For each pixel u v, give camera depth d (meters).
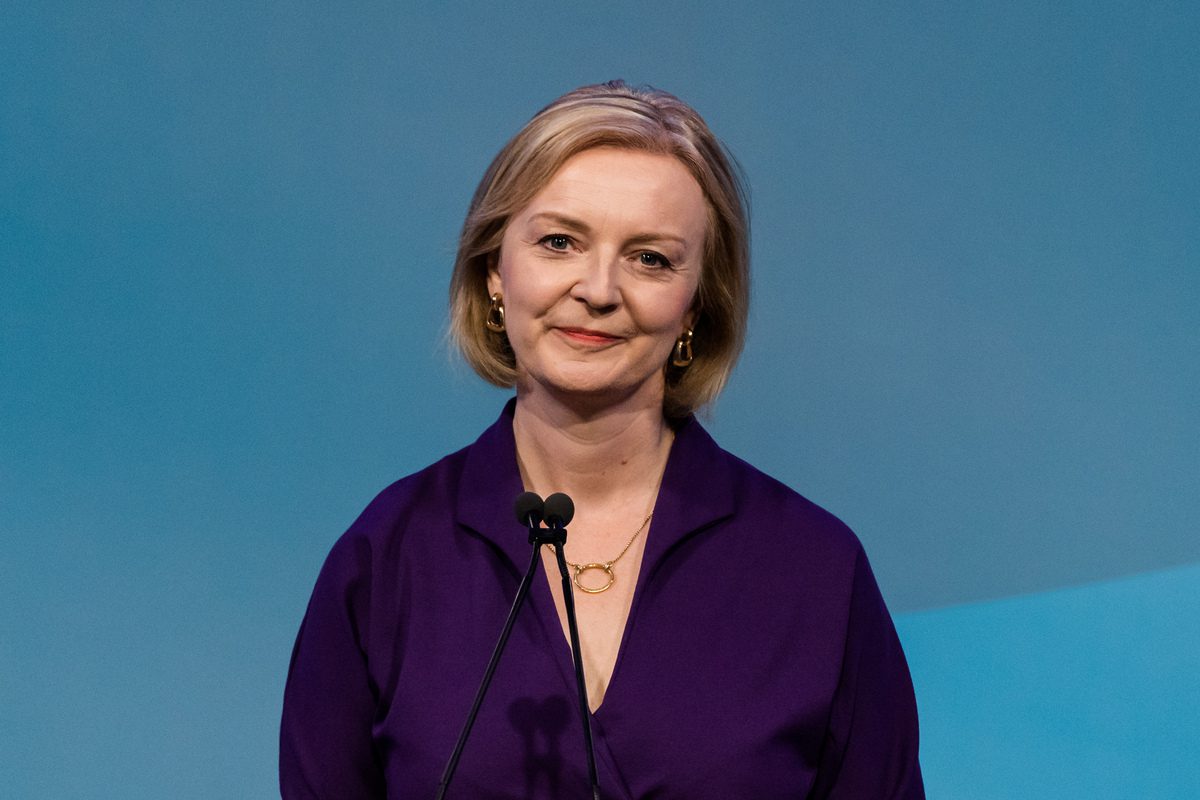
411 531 6.89
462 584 6.74
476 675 6.50
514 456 7.01
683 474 6.96
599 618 6.68
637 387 6.68
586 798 6.34
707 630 6.64
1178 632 14.20
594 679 6.52
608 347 6.46
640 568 6.71
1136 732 12.89
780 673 6.60
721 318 6.98
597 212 6.29
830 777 6.82
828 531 6.95
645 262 6.41
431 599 6.73
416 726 6.43
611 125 6.38
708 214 6.66
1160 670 13.73
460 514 6.86
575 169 6.37
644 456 6.92
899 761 6.88
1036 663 13.86
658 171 6.40
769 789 6.40
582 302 6.33
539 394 6.80
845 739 6.78
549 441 6.86
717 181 6.64
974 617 14.71
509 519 6.80
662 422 7.16
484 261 6.84
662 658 6.54
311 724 6.74
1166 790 11.96
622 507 6.94
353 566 6.78
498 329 6.88
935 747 12.78
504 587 6.72
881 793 6.82
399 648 6.69
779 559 6.84
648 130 6.42
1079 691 13.50
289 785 6.77
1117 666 13.81
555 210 6.31
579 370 6.45
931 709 13.34
